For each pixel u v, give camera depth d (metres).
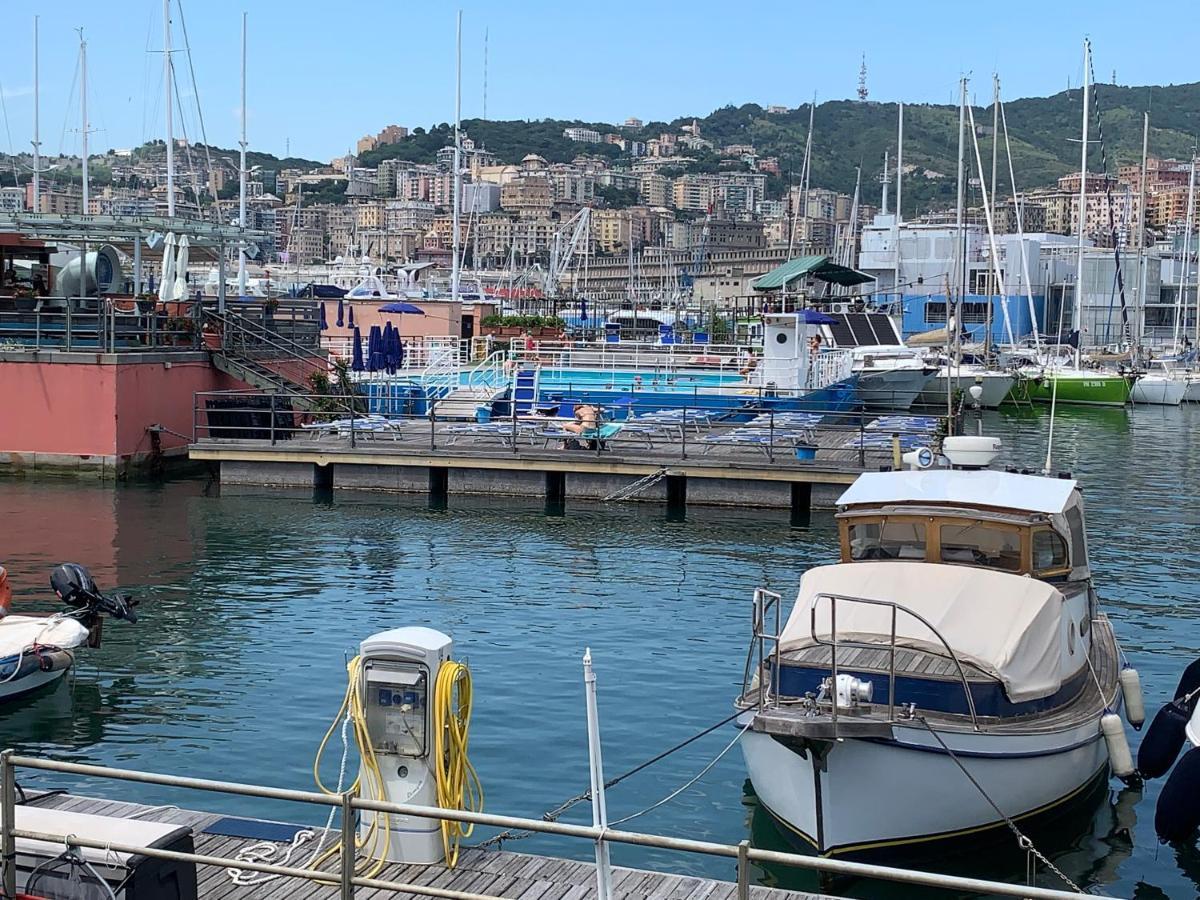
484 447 35.25
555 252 121.56
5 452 35.84
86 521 29.64
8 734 15.52
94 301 38.00
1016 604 13.31
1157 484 40.53
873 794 11.60
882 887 11.84
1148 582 25.02
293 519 30.52
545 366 51.47
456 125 69.25
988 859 12.39
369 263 91.44
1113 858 12.52
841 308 63.91
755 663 18.80
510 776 14.33
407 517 31.00
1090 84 83.38
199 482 35.78
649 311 108.44
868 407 54.72
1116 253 90.00
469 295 80.00
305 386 43.38
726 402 45.91
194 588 23.20
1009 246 108.06
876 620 13.27
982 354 79.25
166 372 37.69
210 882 10.00
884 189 109.75
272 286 78.69
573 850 12.63
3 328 36.75
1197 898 11.73
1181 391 75.38
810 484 32.09
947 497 14.59
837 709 11.64
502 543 27.94
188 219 41.53
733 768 14.73
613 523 30.42
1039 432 59.16
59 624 17.77
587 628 20.75
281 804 13.54
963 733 11.70
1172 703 14.04
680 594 23.20
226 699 16.91
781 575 24.88
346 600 22.47
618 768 14.66
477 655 19.05
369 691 10.38
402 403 45.72
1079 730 12.96
